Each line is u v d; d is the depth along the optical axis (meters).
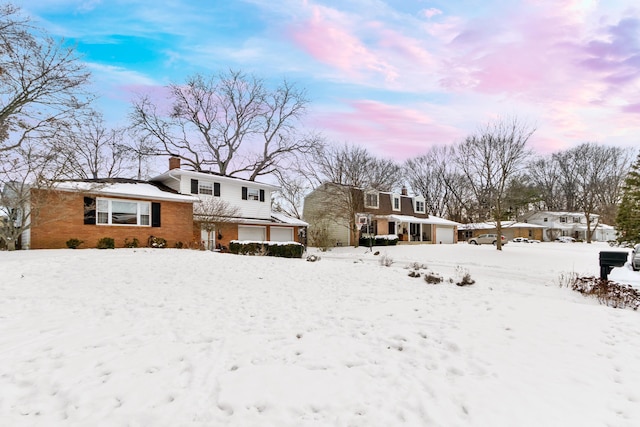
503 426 2.64
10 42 14.01
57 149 14.65
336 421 2.76
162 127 29.72
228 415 2.84
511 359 3.92
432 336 4.75
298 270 10.96
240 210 23.42
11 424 2.71
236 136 32.94
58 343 4.40
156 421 2.75
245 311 6.19
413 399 3.07
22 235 15.06
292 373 3.60
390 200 33.66
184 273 9.59
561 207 53.25
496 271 13.27
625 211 17.17
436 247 26.80
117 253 12.80
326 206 29.16
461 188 46.06
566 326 5.11
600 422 2.69
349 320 5.62
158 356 4.03
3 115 14.33
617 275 12.24
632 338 4.61
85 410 2.90
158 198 17.33
